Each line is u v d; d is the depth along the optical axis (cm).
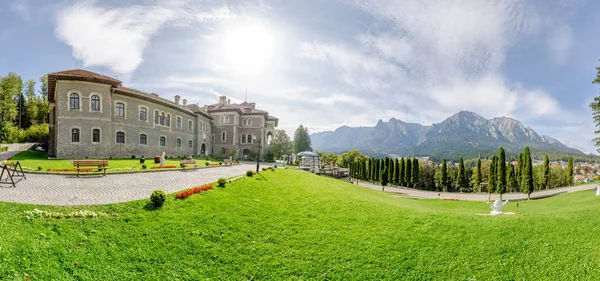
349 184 3116
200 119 5866
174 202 1229
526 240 1006
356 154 10619
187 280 777
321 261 905
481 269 857
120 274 754
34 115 6450
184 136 5281
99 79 3516
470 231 1102
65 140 3331
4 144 4525
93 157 3491
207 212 1174
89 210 1046
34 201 1112
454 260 907
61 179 1688
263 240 1016
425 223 1212
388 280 820
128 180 1762
